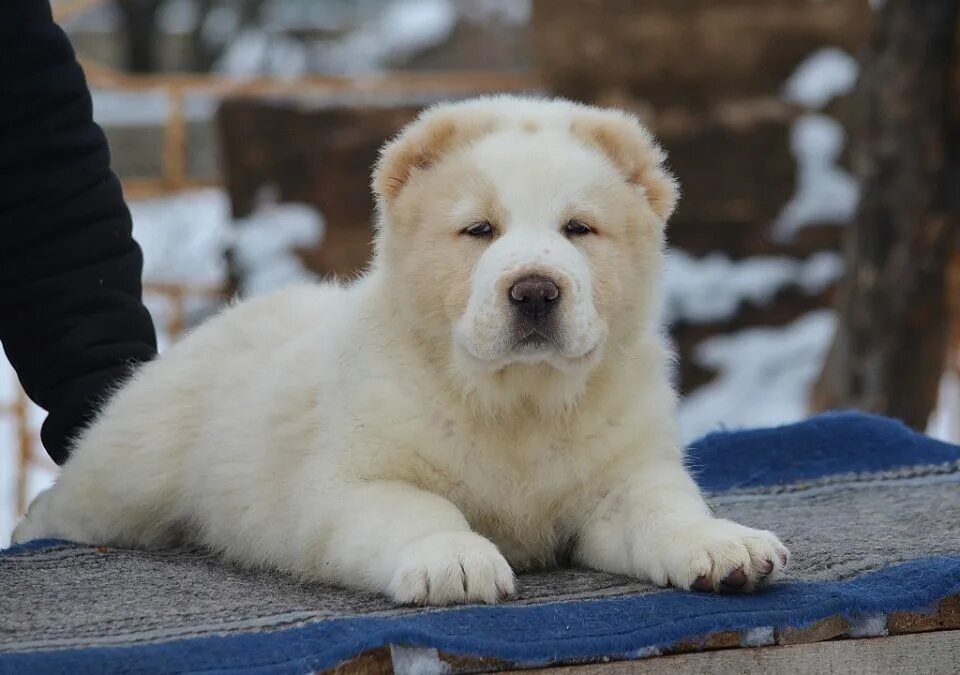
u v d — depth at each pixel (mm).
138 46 45094
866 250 18516
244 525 7848
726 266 24766
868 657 6398
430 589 6352
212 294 24375
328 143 24328
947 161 18219
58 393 9578
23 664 5512
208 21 47719
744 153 24844
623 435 7551
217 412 8414
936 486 9789
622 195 7672
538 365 7207
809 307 24500
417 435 7355
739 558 6461
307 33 48438
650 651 6035
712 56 25094
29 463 20641
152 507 8625
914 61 18000
